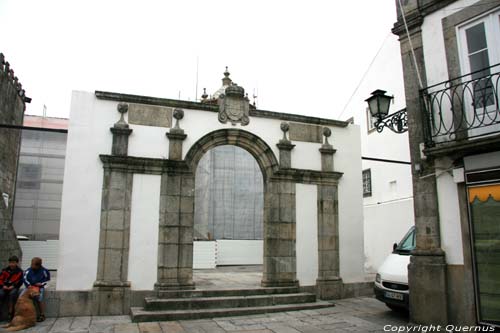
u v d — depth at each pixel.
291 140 9.83
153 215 8.47
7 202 10.65
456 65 6.38
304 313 8.12
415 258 6.58
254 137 9.39
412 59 7.07
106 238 8.11
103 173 8.30
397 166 13.27
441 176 6.43
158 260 8.34
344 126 10.48
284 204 9.48
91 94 8.48
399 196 13.07
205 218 18.38
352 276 9.91
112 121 8.54
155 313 7.45
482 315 5.68
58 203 21.17
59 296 7.72
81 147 8.25
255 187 19.27
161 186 8.61
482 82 6.02
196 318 7.62
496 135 5.49
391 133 13.69
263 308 8.15
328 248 9.74
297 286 9.25
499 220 5.57
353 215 10.18
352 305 8.93
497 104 5.43
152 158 8.54
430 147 6.36
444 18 6.62
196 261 14.55
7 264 9.20
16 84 11.26
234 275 11.63
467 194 5.98
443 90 6.13
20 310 6.93
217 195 18.73
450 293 6.11
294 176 9.66
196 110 9.11
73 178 8.11
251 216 18.94
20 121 11.92
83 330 6.71
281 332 6.69
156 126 8.78
